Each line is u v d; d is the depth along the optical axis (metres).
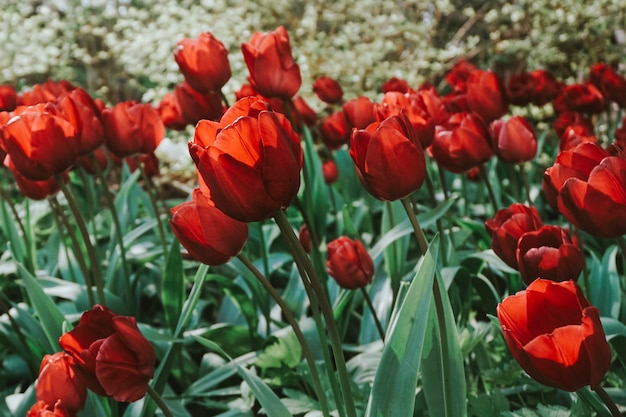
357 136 0.64
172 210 0.65
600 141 1.79
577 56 3.21
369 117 1.13
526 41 3.27
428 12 4.19
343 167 1.81
